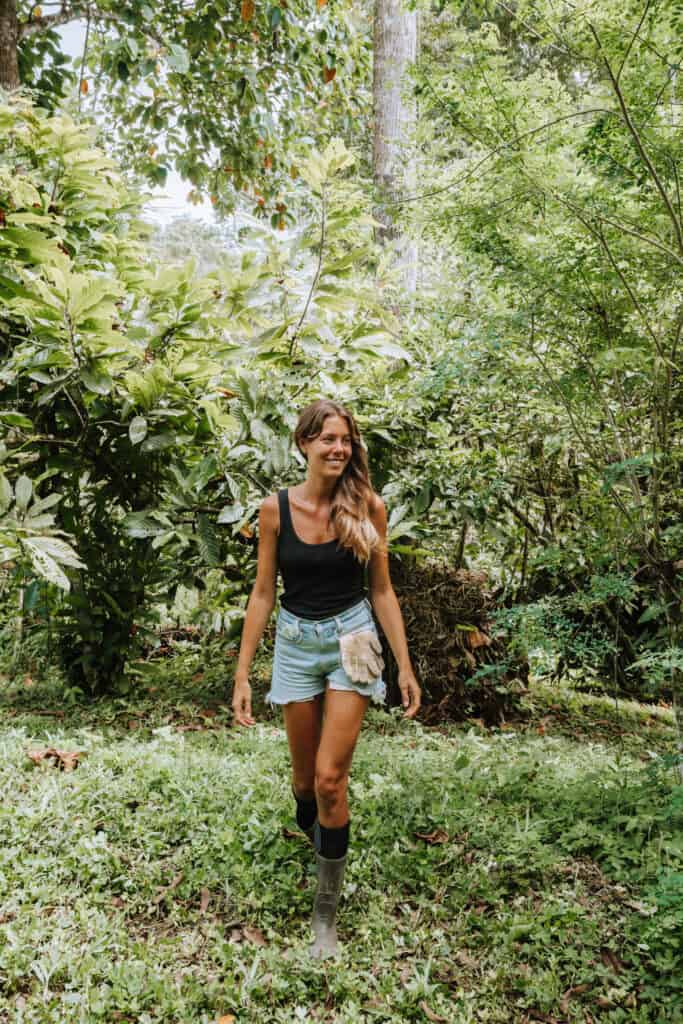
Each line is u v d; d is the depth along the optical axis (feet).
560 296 10.23
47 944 7.86
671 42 9.23
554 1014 7.43
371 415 16.16
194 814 10.27
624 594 10.61
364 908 8.90
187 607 21.59
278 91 26.68
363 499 8.15
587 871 9.51
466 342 11.40
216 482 14.83
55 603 16.28
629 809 10.59
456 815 10.44
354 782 11.49
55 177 15.05
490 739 15.20
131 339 13.28
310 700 8.34
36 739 13.23
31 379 14.23
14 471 14.69
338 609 8.11
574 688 18.39
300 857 9.64
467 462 15.71
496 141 10.62
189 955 8.04
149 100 27.14
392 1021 7.19
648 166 9.13
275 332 14.40
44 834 9.64
